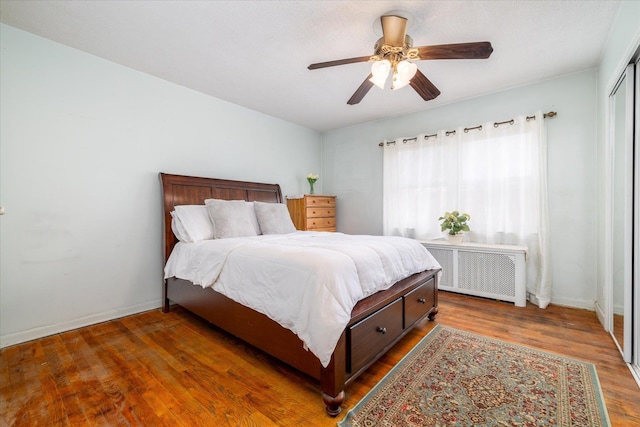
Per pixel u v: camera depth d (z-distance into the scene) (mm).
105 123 2465
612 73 2039
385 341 1710
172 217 2756
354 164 4418
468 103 3318
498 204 3086
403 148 3795
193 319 2508
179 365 1730
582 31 2051
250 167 3715
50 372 1647
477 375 1593
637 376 1535
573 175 2717
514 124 2971
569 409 1313
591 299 2645
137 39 2158
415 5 1769
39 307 2121
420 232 3637
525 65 2555
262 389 1502
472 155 3252
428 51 1771
